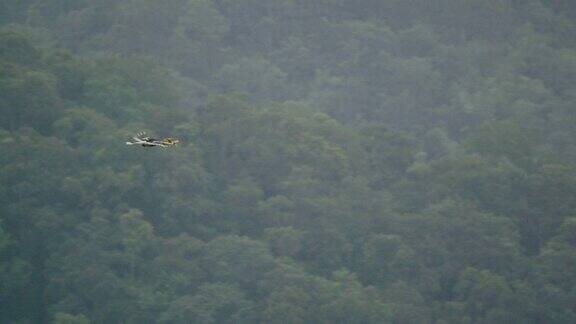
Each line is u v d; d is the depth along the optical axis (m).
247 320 121.69
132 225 128.50
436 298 132.75
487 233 139.00
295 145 152.62
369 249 135.50
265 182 149.50
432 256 136.62
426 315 126.56
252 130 153.00
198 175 142.88
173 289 123.88
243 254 129.75
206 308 121.94
